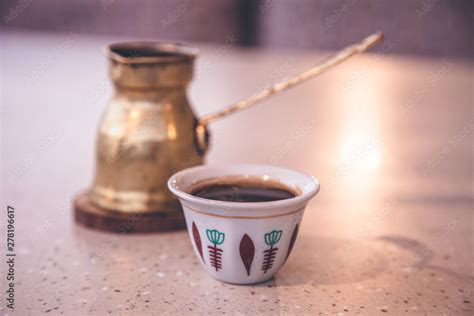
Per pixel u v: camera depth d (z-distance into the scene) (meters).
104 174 0.43
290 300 0.36
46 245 0.41
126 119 0.42
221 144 0.58
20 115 0.68
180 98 0.42
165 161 0.42
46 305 0.35
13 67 0.90
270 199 0.37
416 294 0.36
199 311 0.35
